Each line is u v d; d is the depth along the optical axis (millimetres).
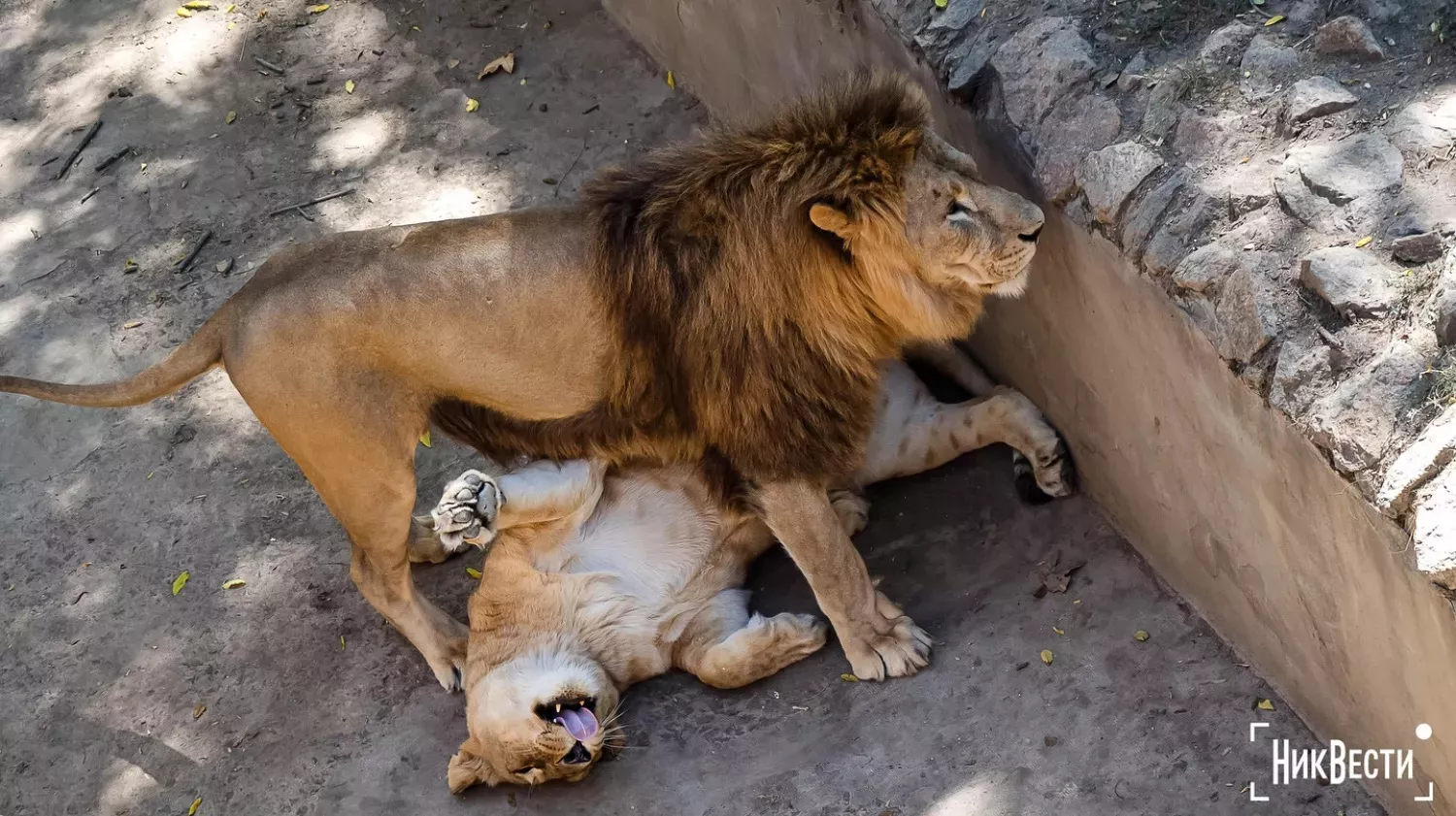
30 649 7320
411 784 6512
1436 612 4676
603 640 6625
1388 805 5527
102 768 6805
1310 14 6082
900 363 7094
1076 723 6055
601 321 6027
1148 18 6320
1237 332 5277
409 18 10289
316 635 7160
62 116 10180
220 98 10055
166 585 7480
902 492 7148
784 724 6398
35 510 7902
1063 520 6844
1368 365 4914
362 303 5910
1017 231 5648
